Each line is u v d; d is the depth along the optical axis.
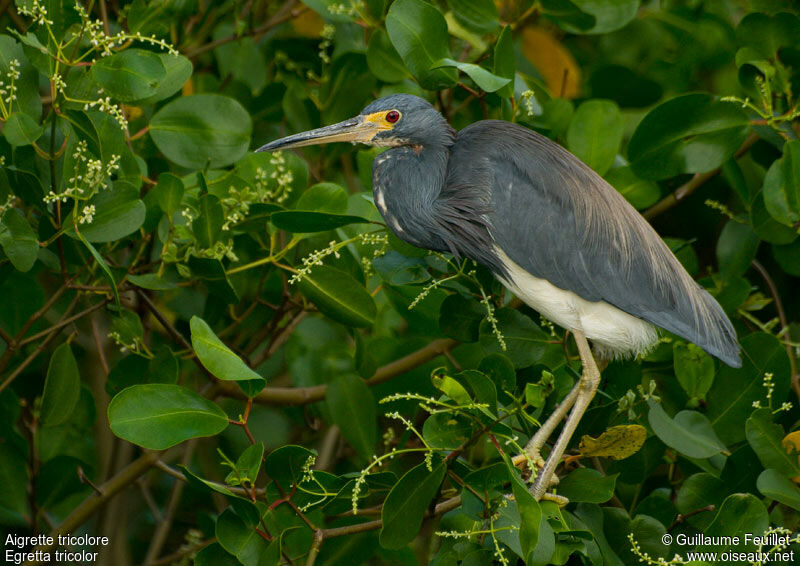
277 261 8.66
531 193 8.35
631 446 6.64
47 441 9.70
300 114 9.66
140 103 7.82
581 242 8.28
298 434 11.04
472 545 6.73
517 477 6.11
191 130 8.20
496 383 7.14
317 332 9.85
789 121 8.52
